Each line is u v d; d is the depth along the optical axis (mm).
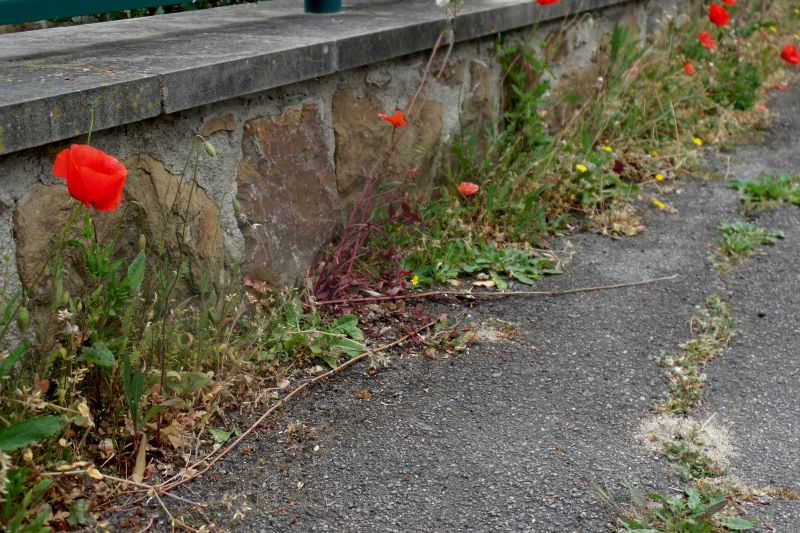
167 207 2646
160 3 2926
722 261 3826
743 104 5730
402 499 2316
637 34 5680
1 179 2189
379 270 3449
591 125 4777
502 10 4027
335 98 3262
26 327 2248
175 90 2506
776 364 3082
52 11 2564
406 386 2842
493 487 2371
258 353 2799
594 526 2232
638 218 4195
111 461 2361
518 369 2969
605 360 3045
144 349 2445
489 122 4250
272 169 3020
